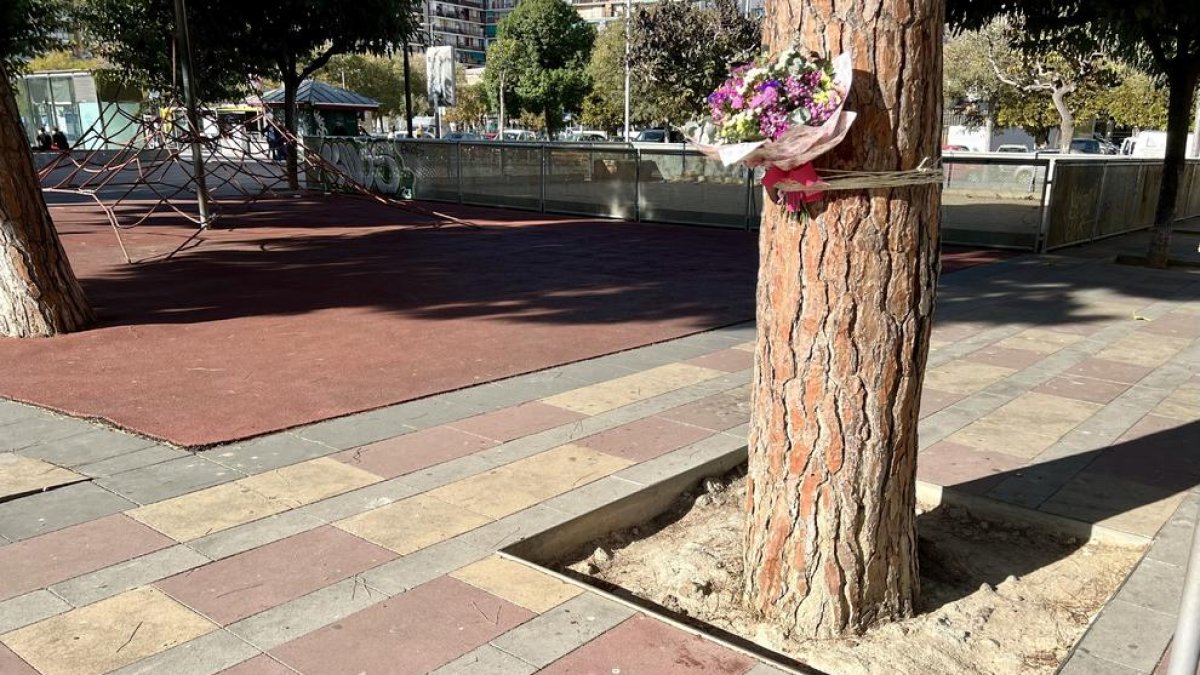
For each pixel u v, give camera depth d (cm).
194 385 595
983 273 1110
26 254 719
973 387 612
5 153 696
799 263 291
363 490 423
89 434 498
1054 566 370
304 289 970
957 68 3231
